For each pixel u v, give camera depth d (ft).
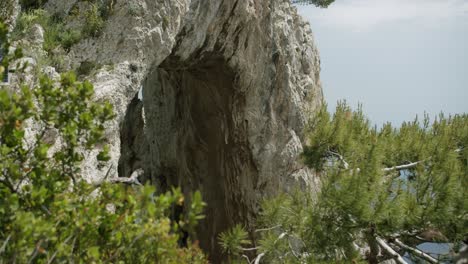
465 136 54.03
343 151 56.54
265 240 43.68
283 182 85.97
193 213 21.43
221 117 87.35
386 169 46.50
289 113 86.53
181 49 70.59
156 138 103.09
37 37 50.62
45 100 24.38
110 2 59.47
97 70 56.29
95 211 23.03
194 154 93.50
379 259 42.86
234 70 80.38
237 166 88.02
